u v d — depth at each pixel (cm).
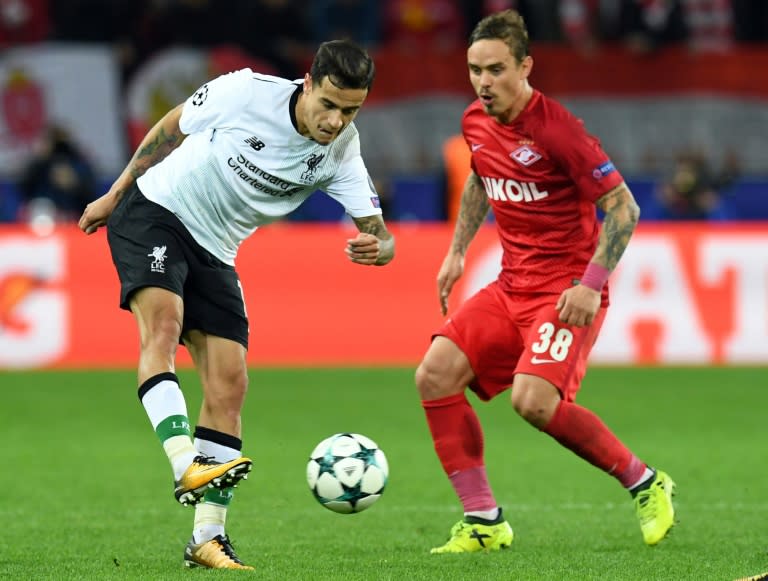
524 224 2141
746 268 4906
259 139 1905
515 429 3816
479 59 2052
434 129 6500
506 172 2123
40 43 6525
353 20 6762
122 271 1917
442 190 6253
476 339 2162
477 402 4406
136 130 6406
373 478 2009
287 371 4859
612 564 1966
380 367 4956
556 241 2127
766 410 4075
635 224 2031
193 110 1934
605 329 4906
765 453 3322
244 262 4947
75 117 6356
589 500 2695
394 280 4972
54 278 4841
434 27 6831
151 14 6425
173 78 6419
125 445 3472
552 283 2130
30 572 1889
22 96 6294
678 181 5891
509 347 2167
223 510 1944
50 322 4831
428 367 2162
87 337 4853
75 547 2139
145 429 3747
